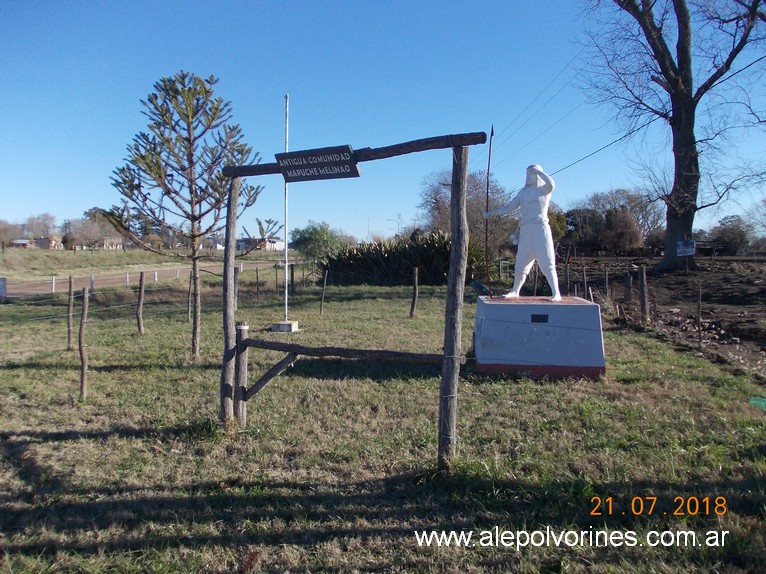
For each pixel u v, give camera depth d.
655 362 9.04
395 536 3.88
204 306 18.64
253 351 10.14
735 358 9.30
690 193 23.41
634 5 21.58
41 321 15.77
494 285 22.97
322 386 7.64
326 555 3.67
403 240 28.58
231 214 5.86
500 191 45.25
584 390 7.34
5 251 43.56
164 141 9.10
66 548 3.84
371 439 5.63
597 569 3.40
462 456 4.98
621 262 32.88
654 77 22.59
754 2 19.19
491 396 7.12
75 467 5.13
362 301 18.91
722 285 19.38
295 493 4.54
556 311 8.16
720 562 3.36
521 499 4.28
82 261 44.19
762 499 4.07
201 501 4.45
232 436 5.75
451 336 4.70
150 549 3.80
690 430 5.62
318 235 28.88
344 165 5.24
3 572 3.52
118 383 8.09
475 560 3.57
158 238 10.14
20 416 6.64
